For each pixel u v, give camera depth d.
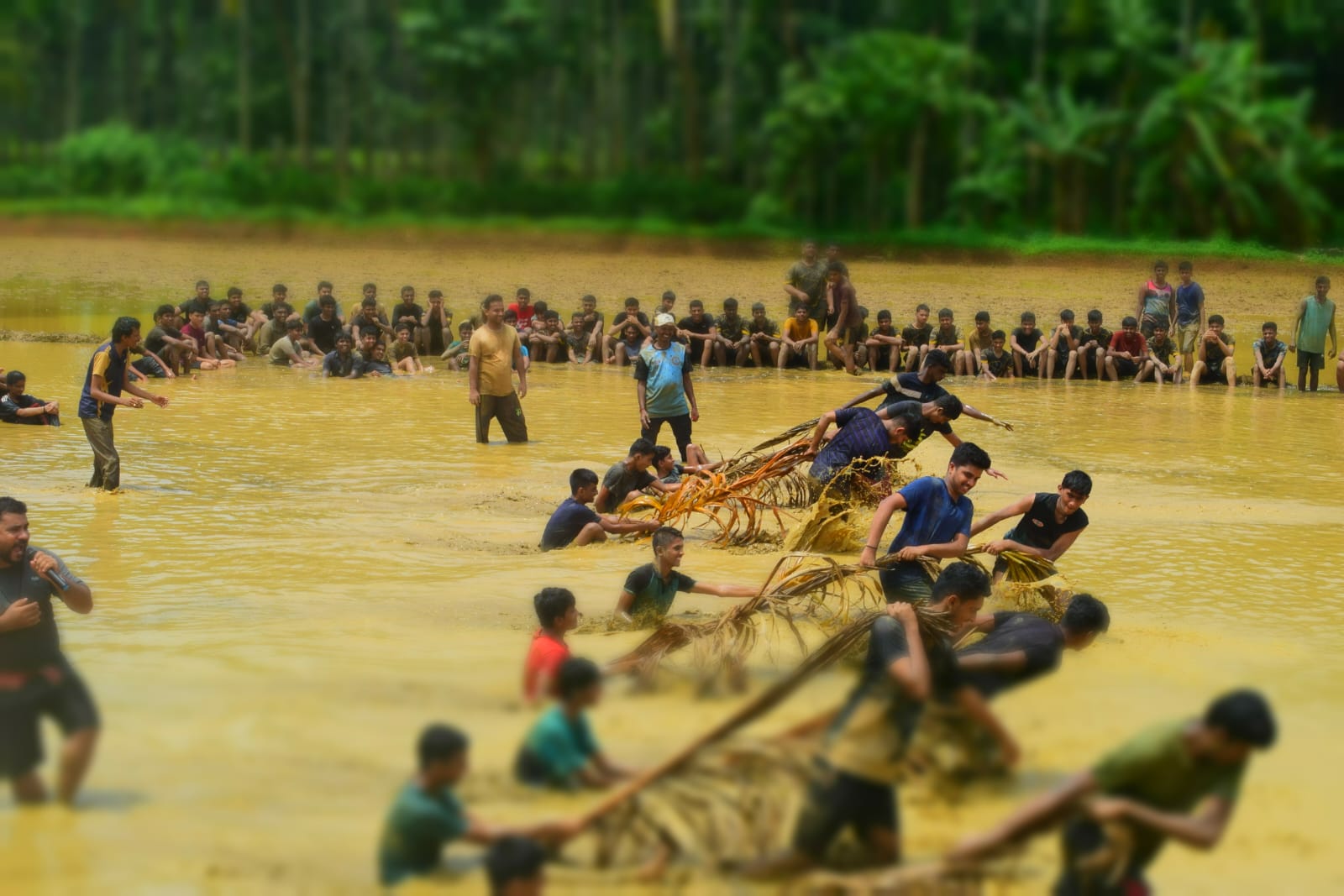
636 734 9.16
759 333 34.81
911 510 12.52
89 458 20.59
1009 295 48.56
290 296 48.94
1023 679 9.74
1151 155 60.44
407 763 8.46
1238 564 14.84
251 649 10.95
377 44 84.06
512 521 16.75
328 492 18.34
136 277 52.69
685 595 13.26
